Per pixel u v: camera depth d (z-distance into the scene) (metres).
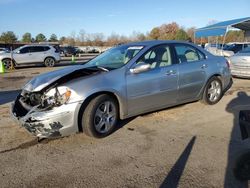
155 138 4.65
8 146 4.41
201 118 5.65
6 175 3.55
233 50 18.62
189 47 6.13
